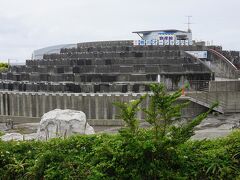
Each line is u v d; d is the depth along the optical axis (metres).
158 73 54.44
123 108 10.24
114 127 48.94
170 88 54.81
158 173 9.91
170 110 9.88
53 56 66.56
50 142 12.51
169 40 73.00
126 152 10.05
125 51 63.47
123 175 10.12
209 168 10.28
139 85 50.56
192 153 10.88
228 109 52.34
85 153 11.55
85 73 56.16
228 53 79.25
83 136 12.45
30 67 61.44
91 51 67.31
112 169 10.48
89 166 10.83
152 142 9.78
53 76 55.97
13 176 11.65
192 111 50.12
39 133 19.53
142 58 58.62
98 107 51.62
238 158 10.73
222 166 10.37
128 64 57.84
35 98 54.66
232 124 43.25
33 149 12.49
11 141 13.16
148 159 10.08
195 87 55.22
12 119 55.62
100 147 10.88
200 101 49.97
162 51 62.00
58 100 53.16
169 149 9.88
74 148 11.91
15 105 56.38
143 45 67.75
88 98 51.91
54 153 11.43
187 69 56.28
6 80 61.28
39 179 11.20
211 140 12.37
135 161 10.13
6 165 11.77
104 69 55.72
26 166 11.66
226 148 11.03
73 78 54.91
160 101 9.85
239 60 78.94
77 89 52.59
